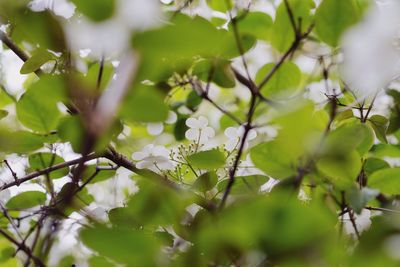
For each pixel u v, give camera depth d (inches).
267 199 20.1
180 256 26.5
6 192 45.4
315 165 36.9
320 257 20.2
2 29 41.2
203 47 17.7
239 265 21.8
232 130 43.4
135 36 17.7
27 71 40.6
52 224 44.1
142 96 20.7
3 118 43.9
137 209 37.0
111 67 31.3
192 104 48.6
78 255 44.4
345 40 41.0
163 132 49.6
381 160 44.5
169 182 43.3
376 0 41.7
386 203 43.9
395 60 41.7
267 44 47.3
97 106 18.9
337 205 40.9
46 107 42.3
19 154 43.4
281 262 19.9
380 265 22.5
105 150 43.4
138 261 19.8
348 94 45.0
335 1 40.6
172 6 39.0
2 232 39.8
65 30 22.5
